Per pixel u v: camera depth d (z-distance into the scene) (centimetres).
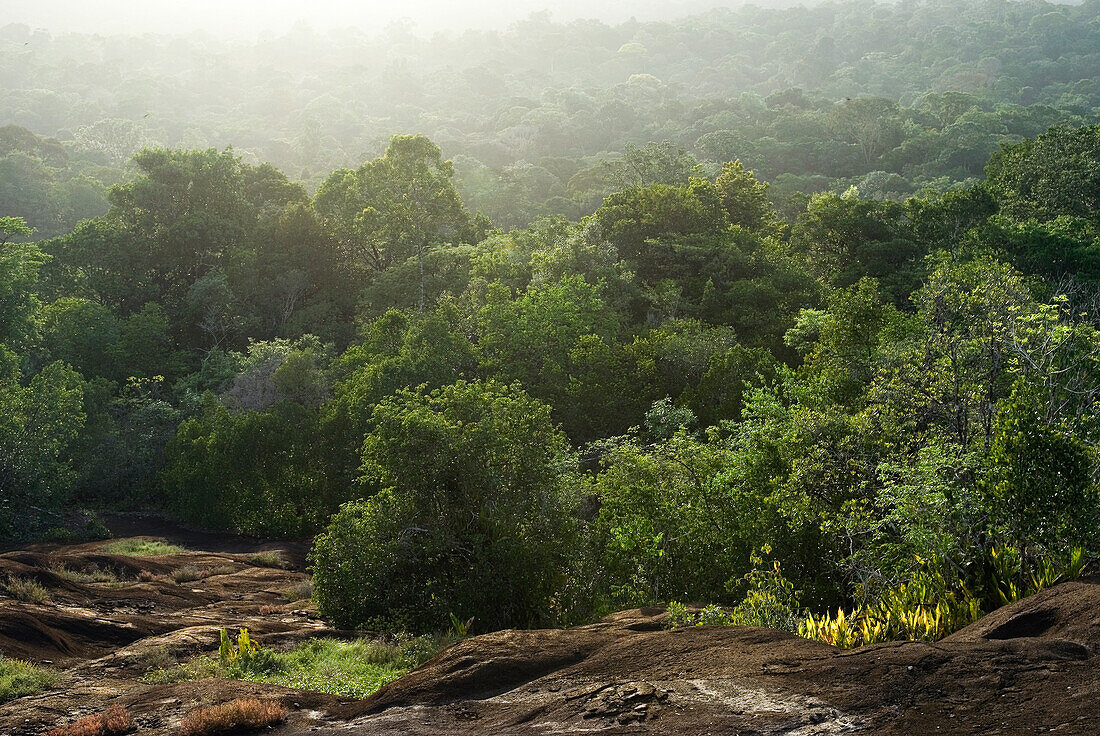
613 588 1855
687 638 919
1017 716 593
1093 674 638
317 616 2036
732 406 3008
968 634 837
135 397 5125
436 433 1934
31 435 3291
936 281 1502
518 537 1903
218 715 909
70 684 1277
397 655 1514
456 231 6712
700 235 5162
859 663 736
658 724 695
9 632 1470
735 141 13950
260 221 7012
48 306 5806
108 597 1978
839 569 1374
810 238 5519
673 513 1752
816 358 2433
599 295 4597
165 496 4294
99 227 6481
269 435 3622
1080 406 1280
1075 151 4962
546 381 3666
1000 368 1374
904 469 1201
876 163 13675
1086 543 983
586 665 895
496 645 995
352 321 6462
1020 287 1559
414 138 6681
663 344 3675
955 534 1071
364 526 1948
